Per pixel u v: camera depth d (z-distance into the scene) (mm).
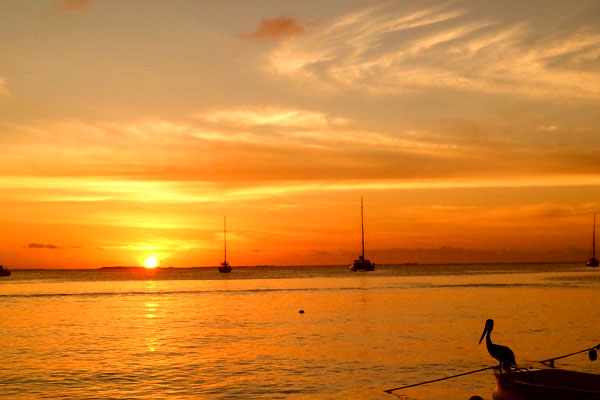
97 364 32906
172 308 69938
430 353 35562
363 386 27359
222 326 50594
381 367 31484
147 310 67500
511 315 57125
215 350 37469
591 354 28844
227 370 31016
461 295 87062
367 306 69250
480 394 26000
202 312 64250
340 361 33219
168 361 33688
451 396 25672
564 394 20859
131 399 25297
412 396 25609
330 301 77875
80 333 46594
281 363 32781
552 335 42938
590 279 144375
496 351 24422
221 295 92938
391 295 88562
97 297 90625
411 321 52875
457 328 47469
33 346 39781
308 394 25906
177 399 25266
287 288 111688
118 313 63844
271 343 40281
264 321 54312
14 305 75812
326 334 44656
